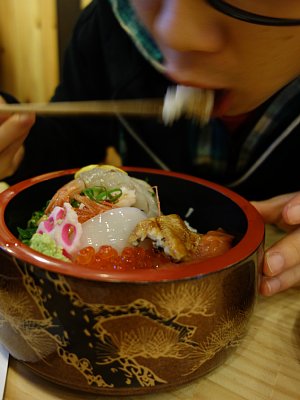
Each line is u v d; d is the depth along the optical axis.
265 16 0.17
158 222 0.22
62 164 0.47
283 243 0.25
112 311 0.17
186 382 0.20
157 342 0.18
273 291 0.25
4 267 0.18
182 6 0.17
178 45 0.18
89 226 0.23
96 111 0.24
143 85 0.47
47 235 0.22
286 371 0.21
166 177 0.29
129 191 0.26
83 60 0.51
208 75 0.21
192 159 0.49
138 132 0.49
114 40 0.48
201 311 0.18
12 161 0.35
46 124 0.46
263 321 0.25
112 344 0.18
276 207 0.29
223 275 0.18
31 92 0.97
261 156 0.43
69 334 0.18
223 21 0.17
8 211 0.23
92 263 0.20
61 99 0.52
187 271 0.17
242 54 0.19
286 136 0.42
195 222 0.29
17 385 0.20
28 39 0.91
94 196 0.26
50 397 0.19
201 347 0.19
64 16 0.85
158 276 0.17
